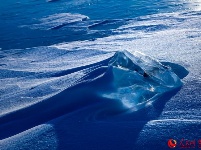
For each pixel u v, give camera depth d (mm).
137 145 2143
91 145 2252
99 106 3188
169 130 2293
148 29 13680
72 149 2238
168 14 17094
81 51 10469
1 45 15836
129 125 2521
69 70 7172
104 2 25562
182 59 4953
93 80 3730
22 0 31766
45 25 19266
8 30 19016
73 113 3088
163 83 3523
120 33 14258
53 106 3621
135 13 19844
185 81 3719
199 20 13383
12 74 8766
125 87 3422
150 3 22656
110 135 2373
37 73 8148
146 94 3332
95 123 2738
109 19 18719
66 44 13375
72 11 23094
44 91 5309
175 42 7566
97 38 13602
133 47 8773
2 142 2684
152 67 3709
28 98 5164
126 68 3721
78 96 3566
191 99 3055
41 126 2838
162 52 6207
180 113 2729
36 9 25594
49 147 2330
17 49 13977
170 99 3152
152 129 2354
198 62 4574
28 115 3623
